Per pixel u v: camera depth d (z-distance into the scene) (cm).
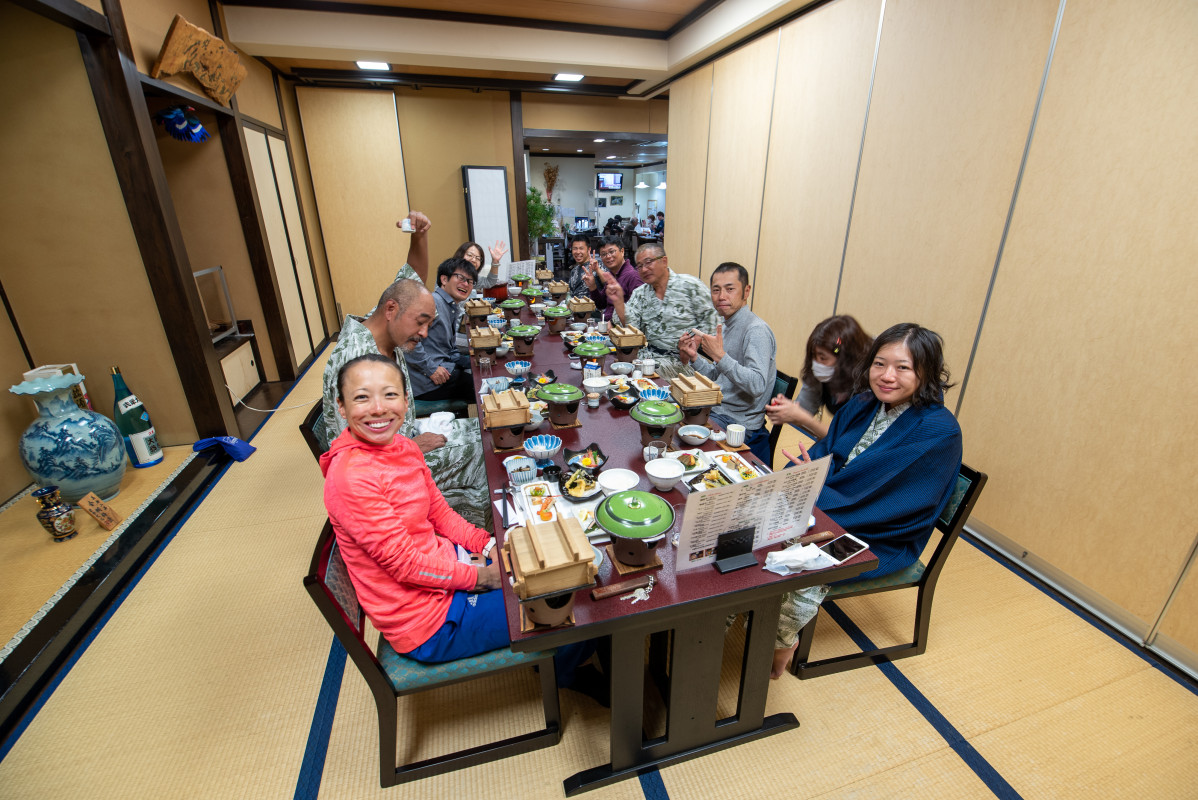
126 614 199
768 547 124
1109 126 177
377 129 585
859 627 192
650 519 113
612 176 1472
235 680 172
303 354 498
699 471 147
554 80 591
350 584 128
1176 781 138
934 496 145
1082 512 196
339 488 115
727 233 459
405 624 124
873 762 144
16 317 268
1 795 138
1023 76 206
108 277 274
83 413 246
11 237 257
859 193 304
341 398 120
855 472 152
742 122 420
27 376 238
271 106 486
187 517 260
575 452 156
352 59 444
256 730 156
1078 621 192
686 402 174
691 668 131
